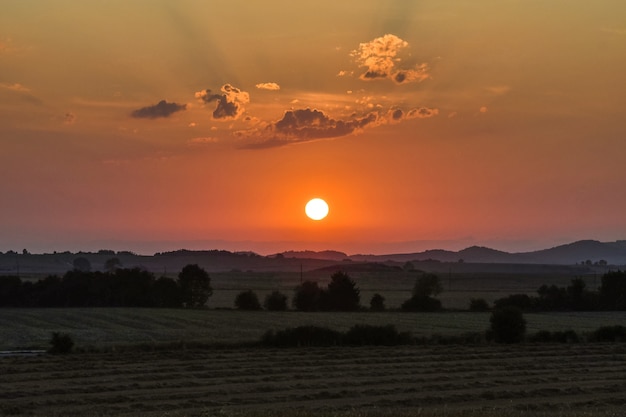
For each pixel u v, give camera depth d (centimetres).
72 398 6000
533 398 6094
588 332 12212
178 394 6166
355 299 18200
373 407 5538
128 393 6256
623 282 18425
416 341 10894
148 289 18775
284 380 6969
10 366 7925
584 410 5338
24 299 18462
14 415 5244
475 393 6225
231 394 6181
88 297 18638
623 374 7488
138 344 10444
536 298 18738
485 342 11012
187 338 11888
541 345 10475
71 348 9700
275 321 14700
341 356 8912
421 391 6366
